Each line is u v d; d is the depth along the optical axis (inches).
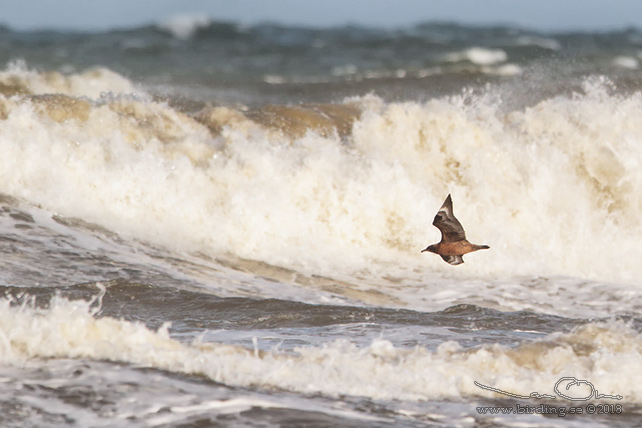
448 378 938.7
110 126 1902.1
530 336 1206.3
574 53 5182.1
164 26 6727.4
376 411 834.2
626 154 2032.5
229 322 1230.3
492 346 1038.4
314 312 1280.8
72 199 1716.3
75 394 794.8
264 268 1648.6
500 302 1518.2
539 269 1758.1
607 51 5334.6
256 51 5954.7
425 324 1245.1
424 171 1985.7
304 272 1651.1
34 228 1592.0
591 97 2239.2
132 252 1587.1
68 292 1312.7
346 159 1891.0
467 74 4330.7
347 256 1748.3
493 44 6245.1
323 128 2119.8
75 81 2743.6
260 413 792.3
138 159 1793.8
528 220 1945.1
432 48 6008.9
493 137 2044.8
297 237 1770.4
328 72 4680.1
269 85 4067.4
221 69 4852.4
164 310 1282.0
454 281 1649.9
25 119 1822.1
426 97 3831.2
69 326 920.9
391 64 5088.6
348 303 1462.8
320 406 828.0
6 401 765.3
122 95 2230.6
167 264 1562.5
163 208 1747.0
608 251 1904.5
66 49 5728.3
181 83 4040.4
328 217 1806.1
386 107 2361.0
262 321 1235.9
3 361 849.5
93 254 1530.5
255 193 1782.7
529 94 3270.2
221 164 1836.9
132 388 819.4
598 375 964.0
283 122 2101.4
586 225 1957.4
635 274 1836.9
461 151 2005.4
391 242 1818.4
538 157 2012.8
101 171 1760.6
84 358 879.1
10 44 5871.1
